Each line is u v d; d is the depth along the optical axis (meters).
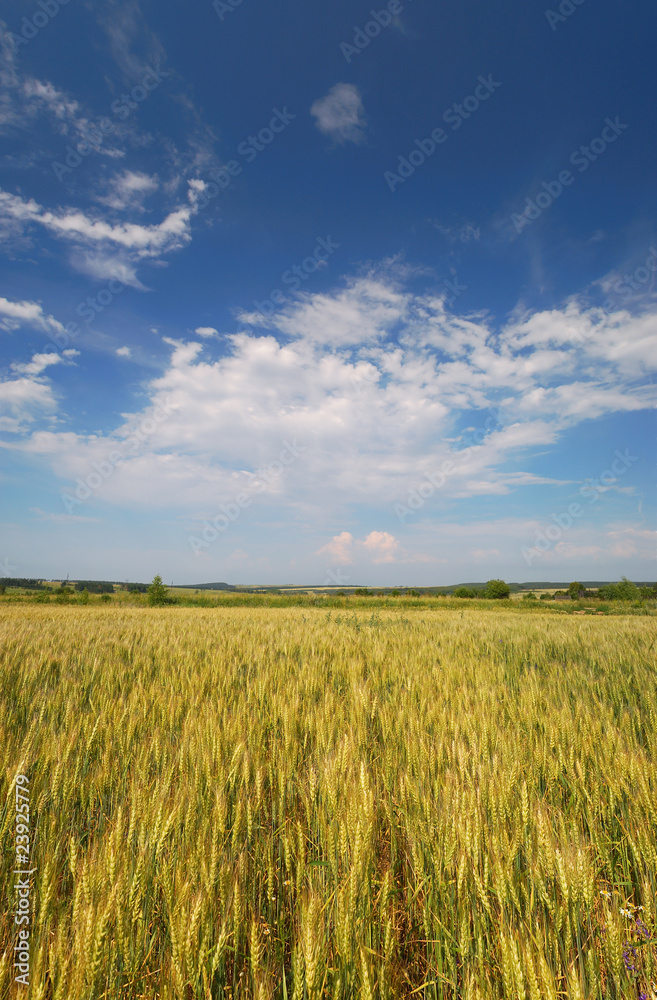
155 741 3.33
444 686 5.42
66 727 3.70
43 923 1.83
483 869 2.01
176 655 7.95
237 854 2.31
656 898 2.01
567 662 8.27
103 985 1.70
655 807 2.53
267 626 13.96
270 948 2.00
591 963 1.79
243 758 2.94
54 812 2.61
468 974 1.70
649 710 4.68
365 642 10.20
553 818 2.68
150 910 1.98
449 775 2.80
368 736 4.11
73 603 45.41
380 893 2.01
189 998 1.68
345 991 1.66
